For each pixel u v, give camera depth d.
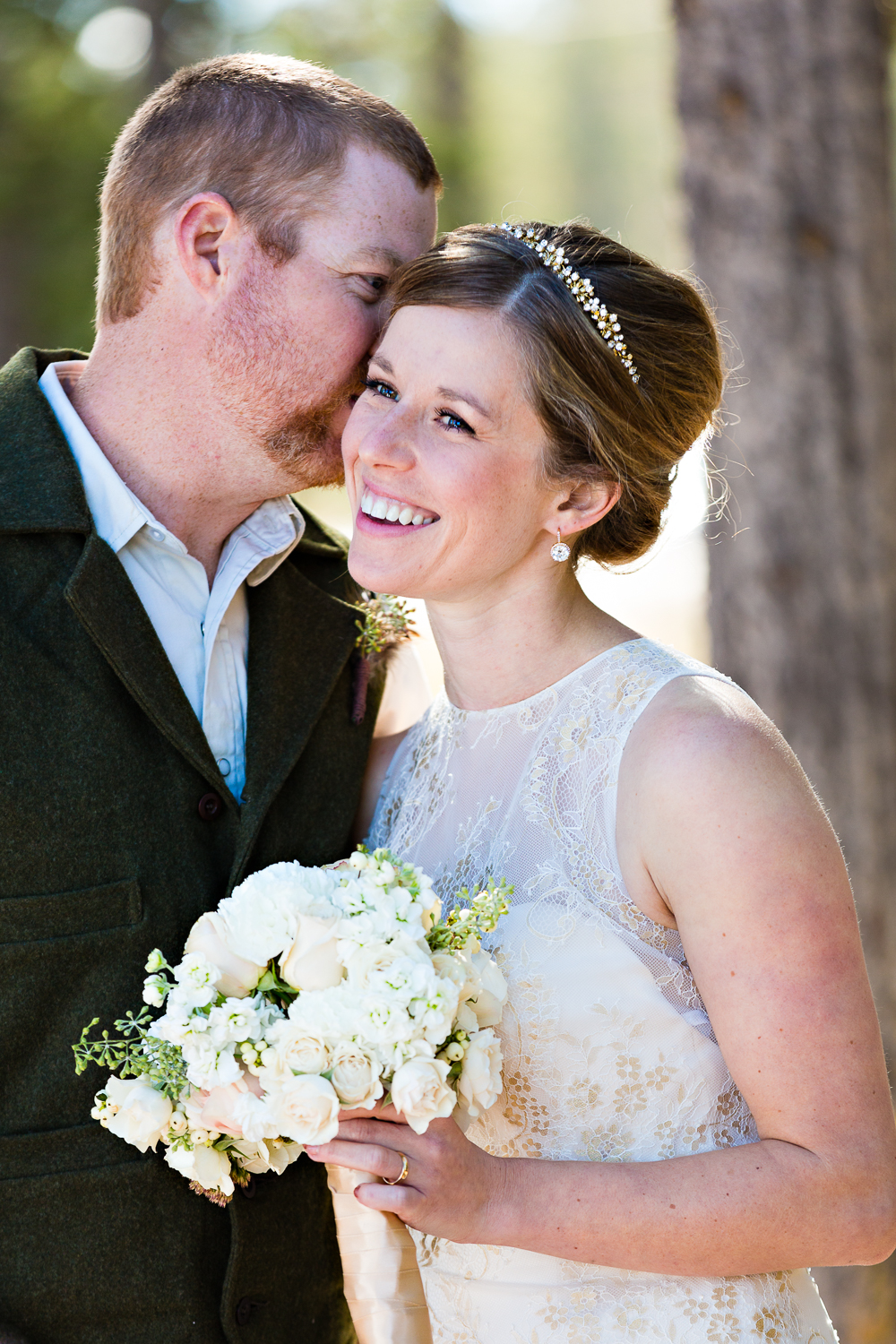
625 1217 1.67
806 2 3.39
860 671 3.44
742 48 3.40
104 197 2.10
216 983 1.64
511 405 1.89
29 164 13.11
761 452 3.44
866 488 3.44
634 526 2.11
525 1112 1.84
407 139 2.12
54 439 1.96
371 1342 2.04
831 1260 1.70
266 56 2.14
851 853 3.44
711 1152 1.71
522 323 1.87
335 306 2.03
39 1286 1.82
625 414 1.93
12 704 1.81
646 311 1.95
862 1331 3.38
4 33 13.09
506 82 23.19
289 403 2.04
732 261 3.44
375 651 2.28
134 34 13.48
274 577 2.17
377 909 1.63
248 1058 1.59
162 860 1.91
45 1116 1.82
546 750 1.94
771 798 1.73
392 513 1.94
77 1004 1.84
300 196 1.99
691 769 1.75
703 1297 1.79
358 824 2.31
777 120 3.39
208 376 2.01
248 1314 1.96
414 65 16.23
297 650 2.15
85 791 1.84
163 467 2.07
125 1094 1.68
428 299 1.90
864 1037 1.70
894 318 3.51
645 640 2.00
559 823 1.88
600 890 1.82
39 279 13.02
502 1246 1.86
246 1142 1.70
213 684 2.09
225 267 1.99
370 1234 2.05
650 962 1.81
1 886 1.79
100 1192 1.84
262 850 2.06
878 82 3.47
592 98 27.55
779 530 3.44
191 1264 1.90
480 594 2.01
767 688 3.46
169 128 2.02
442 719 2.17
